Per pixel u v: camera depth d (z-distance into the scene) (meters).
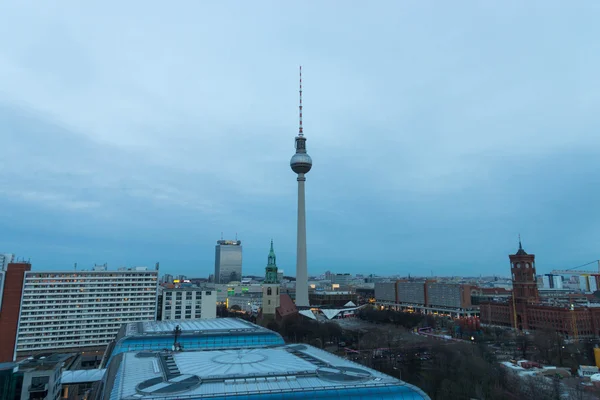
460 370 173.75
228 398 73.00
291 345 132.88
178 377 83.50
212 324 182.00
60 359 137.38
